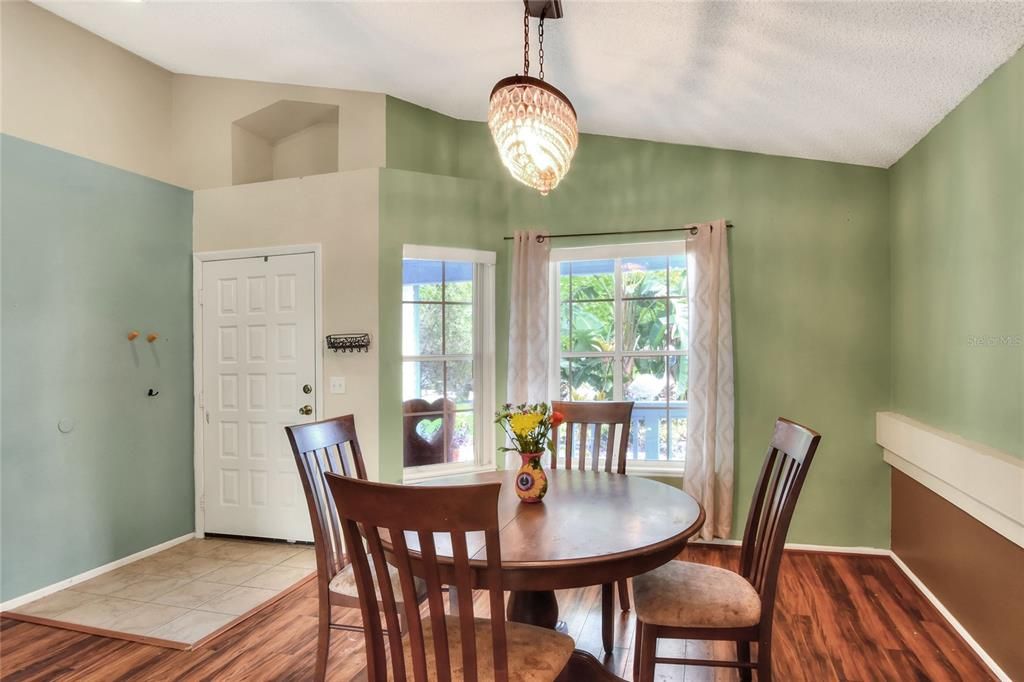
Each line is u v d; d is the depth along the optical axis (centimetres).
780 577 323
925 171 300
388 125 409
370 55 347
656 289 408
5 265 304
